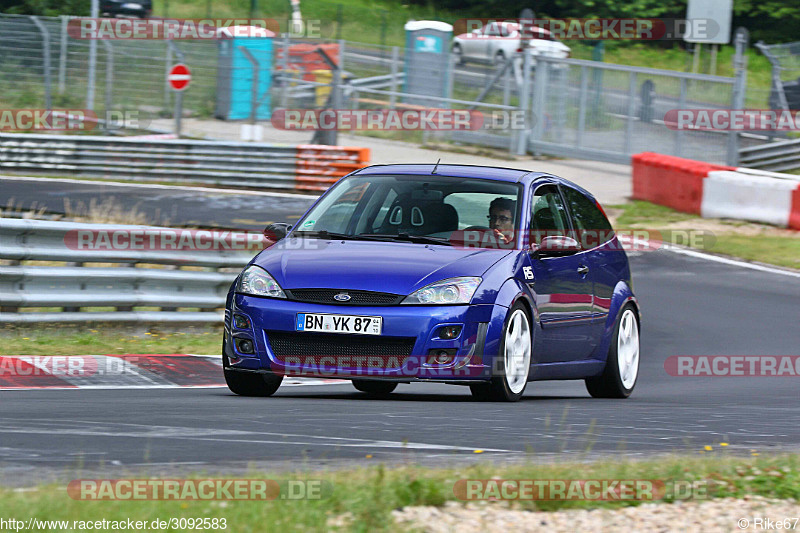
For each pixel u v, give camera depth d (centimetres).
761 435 2170
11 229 3444
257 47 9712
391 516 1262
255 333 2475
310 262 2536
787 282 5712
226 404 2344
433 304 2427
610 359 3059
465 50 12506
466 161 9275
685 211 7475
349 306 2427
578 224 3022
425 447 1784
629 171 9200
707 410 2653
